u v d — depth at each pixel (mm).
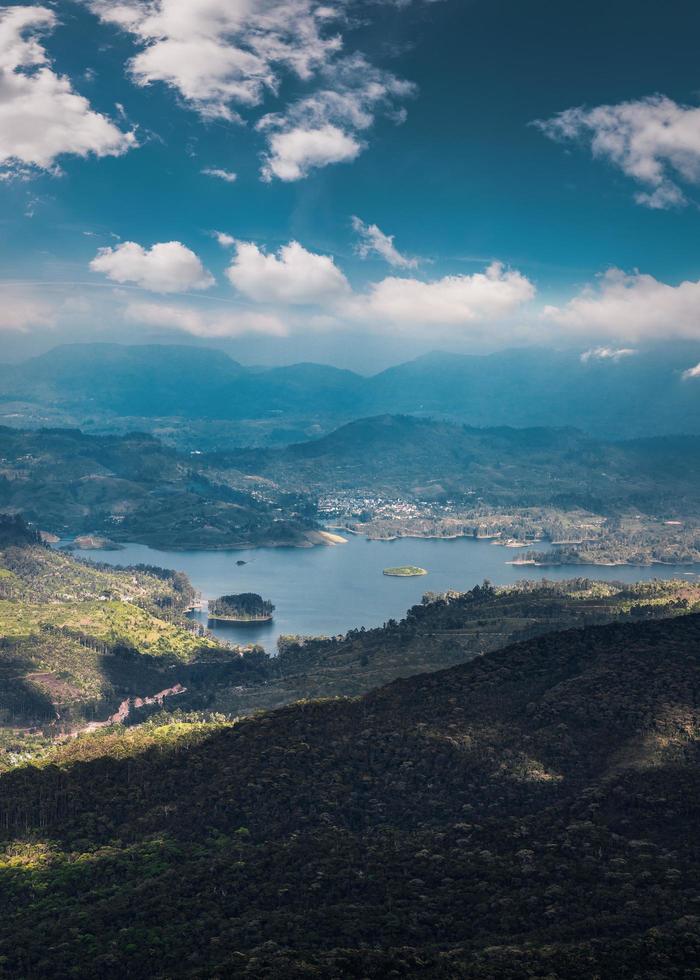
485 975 196000
